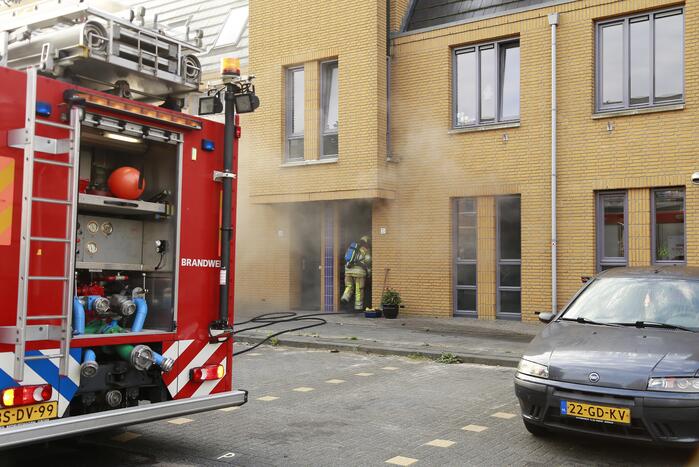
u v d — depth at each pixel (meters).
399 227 16.08
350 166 15.88
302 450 5.93
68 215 4.64
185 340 5.58
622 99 13.97
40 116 4.55
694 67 13.09
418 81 15.96
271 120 17.16
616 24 14.06
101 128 4.95
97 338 4.92
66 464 5.56
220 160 5.88
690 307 6.46
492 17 15.08
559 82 14.37
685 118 13.16
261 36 17.41
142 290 5.48
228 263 5.83
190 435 6.43
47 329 4.55
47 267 4.55
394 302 15.59
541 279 14.46
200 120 5.69
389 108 16.23
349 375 9.45
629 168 13.63
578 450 5.91
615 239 13.96
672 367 5.39
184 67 5.71
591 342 6.01
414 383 8.89
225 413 7.27
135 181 5.35
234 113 5.95
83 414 4.95
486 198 15.24
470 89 15.55
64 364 4.59
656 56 13.66
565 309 7.07
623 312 6.64
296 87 17.16
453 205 15.66
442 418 7.04
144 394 5.50
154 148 5.69
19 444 4.31
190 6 21.77
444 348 11.22
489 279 15.16
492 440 6.22
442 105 15.64
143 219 5.74
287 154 17.17
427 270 15.72
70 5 5.12
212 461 5.63
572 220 14.16
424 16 16.41
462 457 5.72
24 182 4.45
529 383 5.87
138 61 5.33
